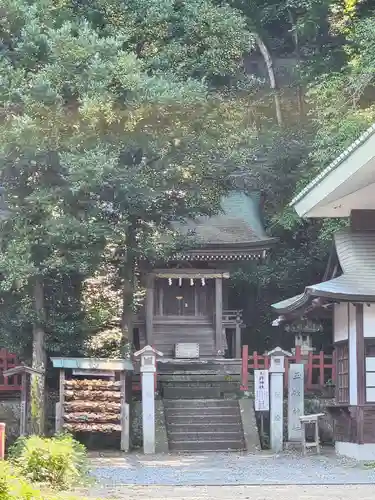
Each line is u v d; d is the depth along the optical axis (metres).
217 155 22.05
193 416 22.42
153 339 29.06
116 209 20.97
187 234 23.44
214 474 15.23
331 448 21.20
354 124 23.39
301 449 20.81
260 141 28.16
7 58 20.80
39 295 21.25
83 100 18.88
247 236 27.86
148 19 21.95
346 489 12.91
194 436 21.78
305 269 28.91
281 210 29.09
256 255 27.77
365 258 18.53
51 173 20.52
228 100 23.31
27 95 19.23
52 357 20.81
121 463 17.78
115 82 19.41
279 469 16.12
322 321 26.22
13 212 20.36
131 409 21.86
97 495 12.02
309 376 23.92
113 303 22.34
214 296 29.70
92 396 20.16
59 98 19.20
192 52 22.80
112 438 21.50
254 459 18.56
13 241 19.75
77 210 20.27
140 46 22.72
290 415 21.34
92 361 20.16
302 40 33.91
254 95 32.12
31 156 19.66
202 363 27.19
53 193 19.70
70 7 22.83
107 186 20.27
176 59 22.48
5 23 20.67
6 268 19.50
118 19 22.30
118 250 22.12
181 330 29.41
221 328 28.55
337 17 29.28
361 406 17.59
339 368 19.80
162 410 22.50
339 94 24.98
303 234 29.50
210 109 21.09
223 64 22.84
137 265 23.86
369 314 17.86
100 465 17.23
